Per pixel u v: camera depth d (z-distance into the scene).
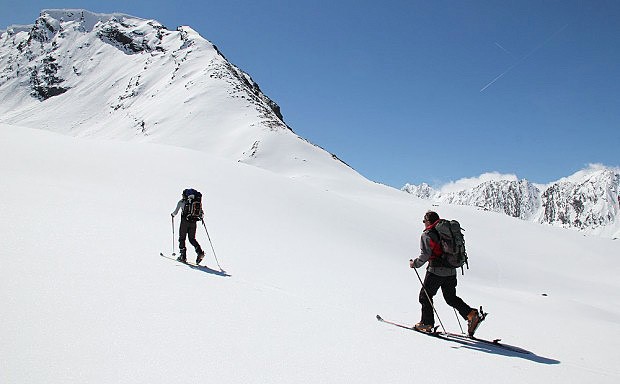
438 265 7.39
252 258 12.42
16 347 4.12
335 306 8.30
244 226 17.28
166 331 5.08
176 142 132.88
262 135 122.75
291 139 124.06
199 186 21.91
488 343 7.19
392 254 21.86
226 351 4.78
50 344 4.30
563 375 5.72
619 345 9.32
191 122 146.75
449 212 63.28
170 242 11.56
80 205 12.78
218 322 5.70
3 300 5.11
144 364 4.19
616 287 37.19
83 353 4.23
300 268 12.36
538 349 7.69
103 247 8.87
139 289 6.53
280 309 6.92
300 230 19.59
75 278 6.46
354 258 16.77
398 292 12.12
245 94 169.12
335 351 5.33
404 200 82.44
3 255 6.85
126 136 163.25
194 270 8.87
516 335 9.01
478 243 52.16
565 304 19.03
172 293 6.64
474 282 26.92
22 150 19.03
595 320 16.03
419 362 5.40
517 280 32.06
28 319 4.75
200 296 6.77
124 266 7.74
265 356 4.81
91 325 4.90
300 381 4.29
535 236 58.88
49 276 6.30
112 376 3.88
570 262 50.28
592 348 8.52
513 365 5.93
